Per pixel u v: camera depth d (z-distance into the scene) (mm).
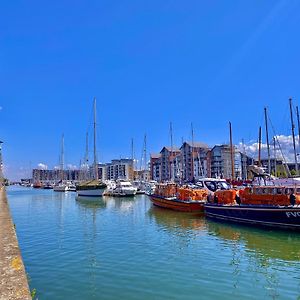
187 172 155250
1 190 64312
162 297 12781
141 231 27938
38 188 178125
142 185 91812
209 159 148250
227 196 33531
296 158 57469
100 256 19094
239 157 144625
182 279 14875
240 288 13750
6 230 15906
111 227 30484
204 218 36031
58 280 14820
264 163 93625
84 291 13469
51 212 45938
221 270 16250
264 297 12805
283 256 18922
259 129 62375
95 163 82500
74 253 19906
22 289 7711
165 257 18797
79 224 32938
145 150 101812
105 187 76062
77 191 79562
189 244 22297
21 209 51125
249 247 21234
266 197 29000
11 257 10508
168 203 44656
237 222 30812
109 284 14250
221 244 22219
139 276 15336
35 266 17078
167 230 28312
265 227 27828
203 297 12773
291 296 12906
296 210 25328
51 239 24562
